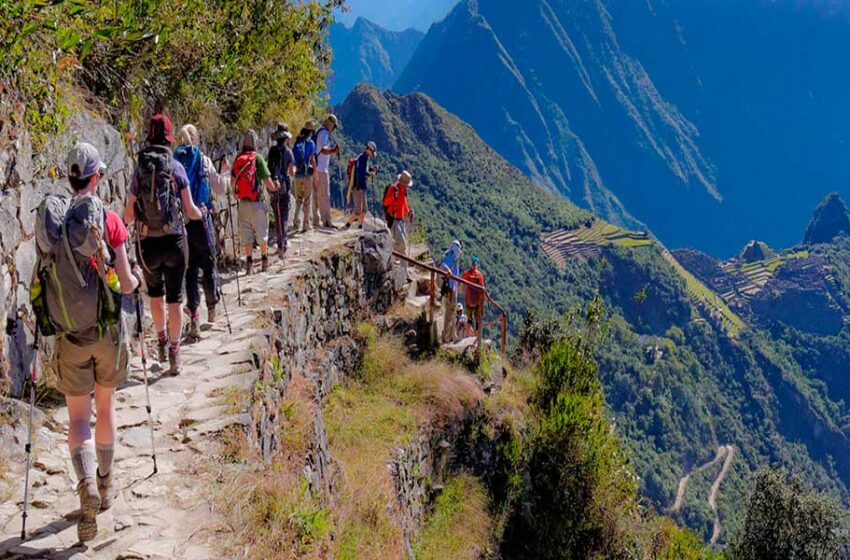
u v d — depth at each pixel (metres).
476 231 140.00
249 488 4.97
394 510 9.59
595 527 15.14
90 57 8.27
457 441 12.95
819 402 181.50
